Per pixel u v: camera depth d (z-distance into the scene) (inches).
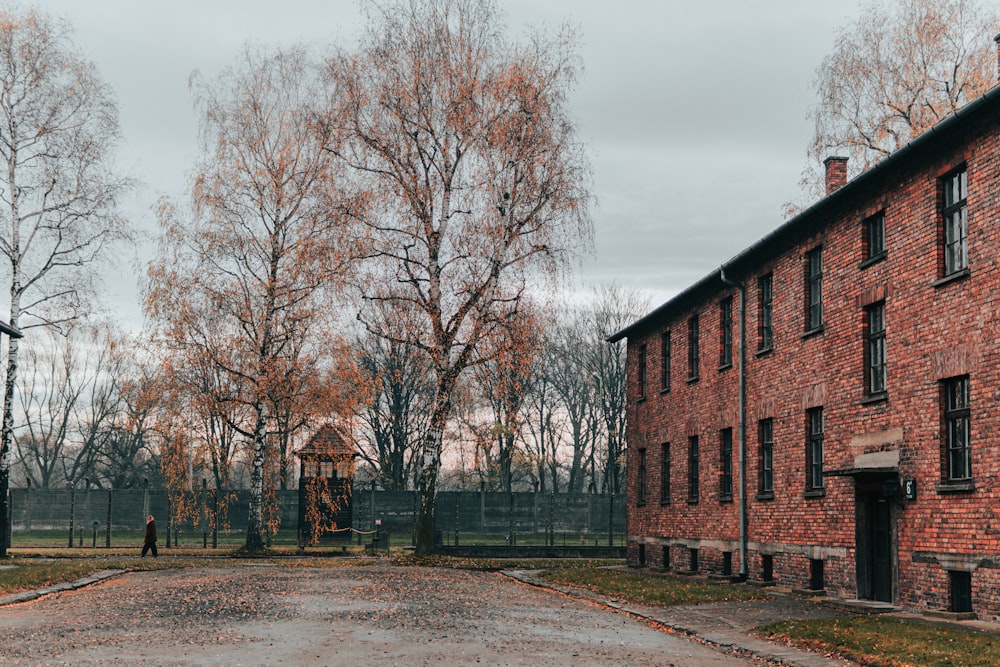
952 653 548.7
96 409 2942.9
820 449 965.2
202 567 1264.8
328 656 541.0
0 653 546.6
